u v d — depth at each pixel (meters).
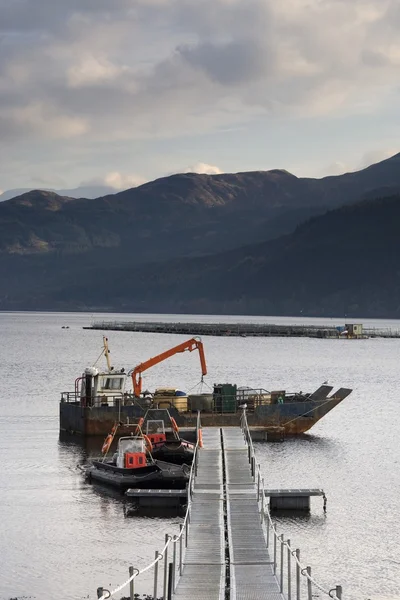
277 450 91.44
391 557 54.16
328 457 87.38
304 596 46.22
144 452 74.06
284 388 156.88
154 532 59.31
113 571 51.56
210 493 61.75
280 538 46.47
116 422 93.81
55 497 69.25
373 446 94.12
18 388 152.62
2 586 49.03
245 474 68.25
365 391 154.38
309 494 64.94
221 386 99.75
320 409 100.81
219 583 42.19
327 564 52.50
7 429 104.00
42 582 49.62
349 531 59.69
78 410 97.44
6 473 78.50
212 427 94.06
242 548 48.09
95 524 61.34
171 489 68.81
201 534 51.12
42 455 87.12
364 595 47.31
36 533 59.19
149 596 46.56
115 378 100.81
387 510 65.69
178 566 44.78
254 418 98.75
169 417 89.50
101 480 74.50
